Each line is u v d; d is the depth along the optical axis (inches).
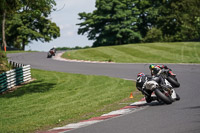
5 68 1429.6
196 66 1545.3
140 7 5423.2
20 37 4926.2
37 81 1355.8
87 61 2327.8
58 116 599.5
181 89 805.2
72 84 1186.6
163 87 582.2
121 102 697.6
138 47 3366.1
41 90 1096.8
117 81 1168.8
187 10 5022.1
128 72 1475.1
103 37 5280.5
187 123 410.3
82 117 559.8
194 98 633.0
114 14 5108.3
